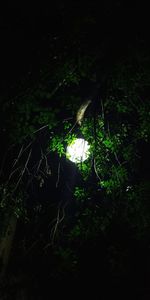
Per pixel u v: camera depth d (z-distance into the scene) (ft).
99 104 37.83
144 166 40.52
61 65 31.19
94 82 33.42
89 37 31.04
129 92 35.12
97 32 30.91
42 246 39.42
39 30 30.60
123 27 30.48
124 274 41.19
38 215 39.22
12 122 31.35
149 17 29.68
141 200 38.06
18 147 34.58
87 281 40.52
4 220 34.35
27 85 31.24
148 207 37.88
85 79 33.83
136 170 40.42
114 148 37.76
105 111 38.17
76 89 33.78
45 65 31.22
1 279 36.24
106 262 40.70
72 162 37.40
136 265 41.37
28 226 38.88
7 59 31.04
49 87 31.99
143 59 31.81
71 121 36.11
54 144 35.91
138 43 31.24
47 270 39.45
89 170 38.04
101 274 40.86
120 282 41.11
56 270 39.11
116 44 31.58
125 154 38.65
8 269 37.45
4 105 31.09
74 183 39.83
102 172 38.65
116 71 33.35
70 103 32.94
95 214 38.04
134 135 38.75
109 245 39.86
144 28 30.48
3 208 34.06
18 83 31.24
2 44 30.68
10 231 35.42
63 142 37.42
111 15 30.07
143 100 36.55
